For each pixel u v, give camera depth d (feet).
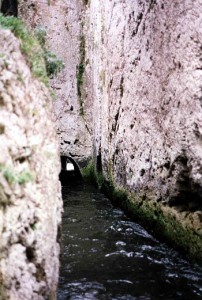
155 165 22.62
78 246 21.76
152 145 23.09
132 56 26.48
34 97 12.98
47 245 12.24
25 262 11.23
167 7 19.92
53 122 14.37
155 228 22.89
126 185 28.48
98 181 38.75
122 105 29.43
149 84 23.24
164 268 18.35
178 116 18.99
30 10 43.78
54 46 44.70
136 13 25.12
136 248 21.20
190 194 19.24
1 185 10.79
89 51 44.29
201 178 17.40
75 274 17.89
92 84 43.68
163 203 21.71
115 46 31.01
